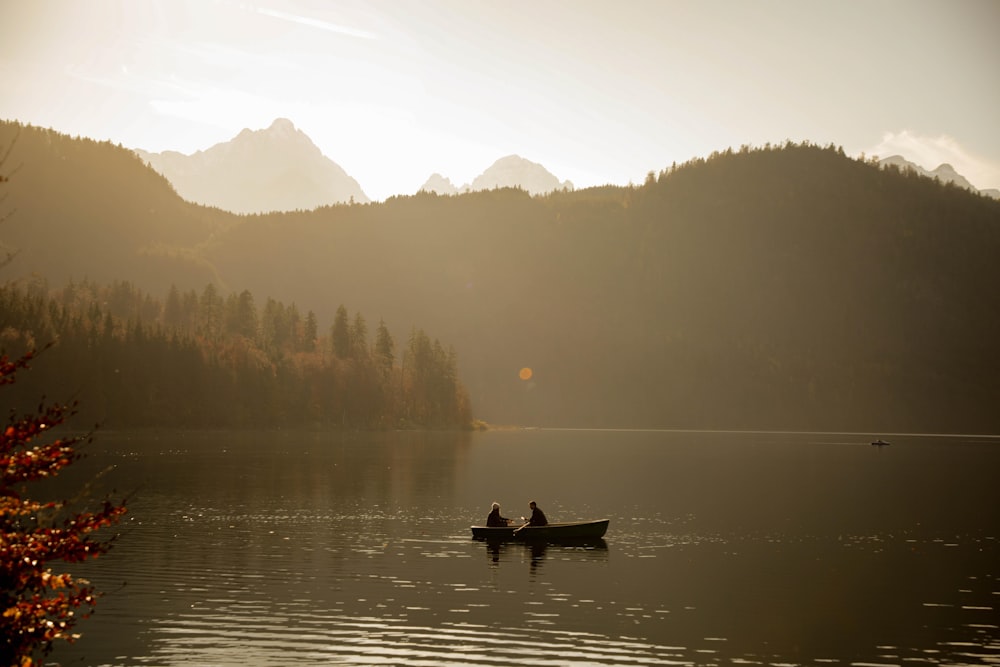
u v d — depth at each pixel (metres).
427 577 36.31
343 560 39.81
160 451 118.44
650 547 44.78
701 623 29.22
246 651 25.62
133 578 35.34
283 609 30.42
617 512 60.50
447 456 122.25
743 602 32.31
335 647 26.12
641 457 129.62
